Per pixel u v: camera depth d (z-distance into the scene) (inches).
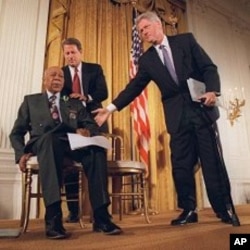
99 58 163.0
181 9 220.1
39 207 122.3
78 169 74.9
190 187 80.4
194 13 226.7
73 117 73.4
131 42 177.2
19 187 121.5
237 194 203.3
